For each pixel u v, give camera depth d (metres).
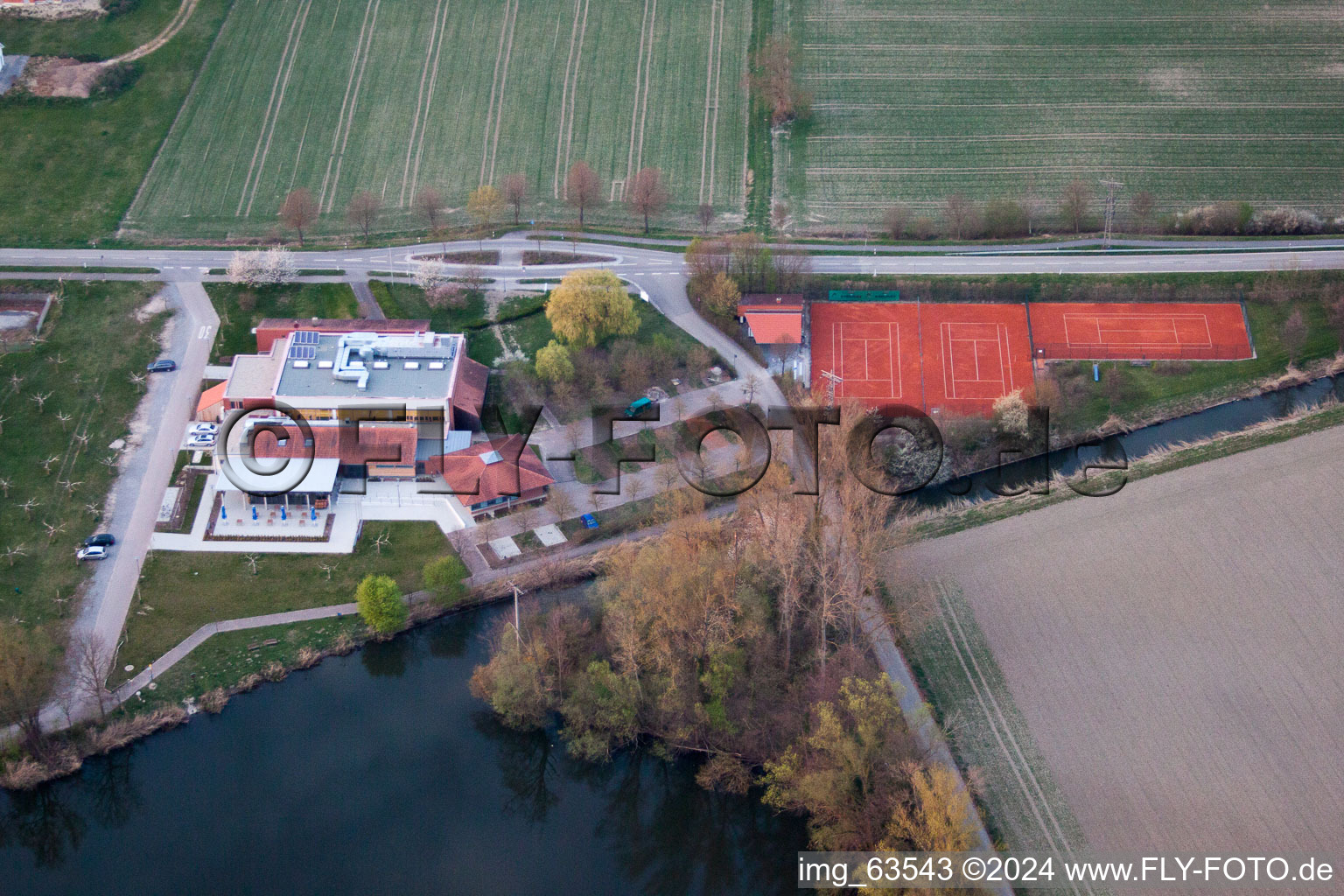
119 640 186.62
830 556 178.38
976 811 157.38
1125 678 176.25
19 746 170.12
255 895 157.75
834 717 152.25
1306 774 162.88
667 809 168.38
